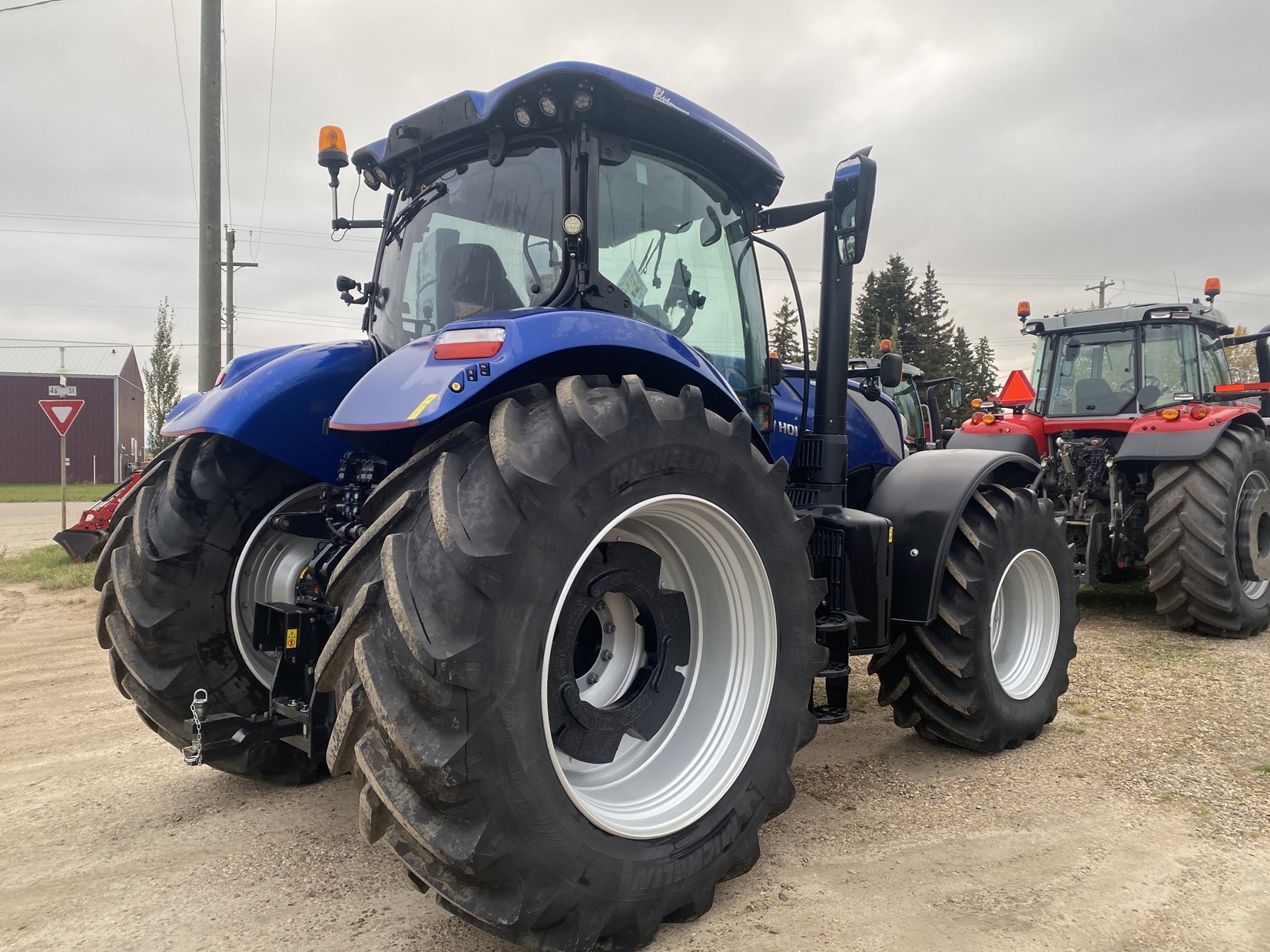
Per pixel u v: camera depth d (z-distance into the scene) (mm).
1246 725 3691
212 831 2809
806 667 2525
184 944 2143
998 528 3359
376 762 1793
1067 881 2396
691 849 2172
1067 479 6465
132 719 4000
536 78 2396
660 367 2428
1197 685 4309
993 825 2768
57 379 37500
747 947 2100
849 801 2988
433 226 2865
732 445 2352
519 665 1837
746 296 3186
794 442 3602
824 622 2928
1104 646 5215
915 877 2438
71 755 3535
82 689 4500
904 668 3434
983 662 3273
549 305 2500
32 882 2469
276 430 2787
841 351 3242
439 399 1944
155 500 2918
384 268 3098
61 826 2852
